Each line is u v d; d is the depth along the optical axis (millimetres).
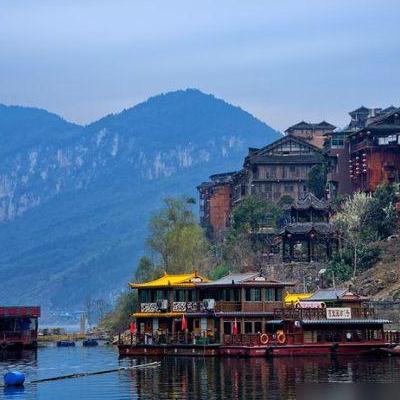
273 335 158625
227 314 162875
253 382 123625
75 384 128375
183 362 152500
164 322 173250
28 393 120125
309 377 127812
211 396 112188
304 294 191625
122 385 125000
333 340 161375
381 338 163125
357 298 168875
